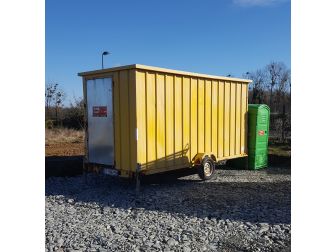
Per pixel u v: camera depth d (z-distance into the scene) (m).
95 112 7.81
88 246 4.50
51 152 12.87
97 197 6.96
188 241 4.64
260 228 5.11
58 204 6.50
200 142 8.59
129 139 7.12
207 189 7.67
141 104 7.02
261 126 10.33
